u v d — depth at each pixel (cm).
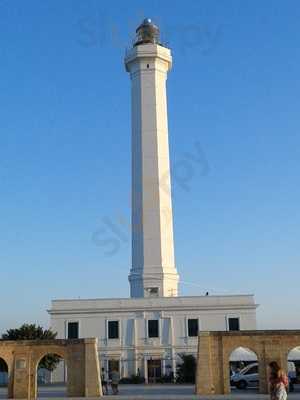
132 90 7619
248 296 6744
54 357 6438
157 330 6656
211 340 4316
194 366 6250
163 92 7612
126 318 6694
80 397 4175
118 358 6588
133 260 7194
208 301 6731
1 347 4403
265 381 4241
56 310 6725
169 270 7094
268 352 4272
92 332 6669
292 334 4281
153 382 6362
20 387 4328
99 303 6738
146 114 7456
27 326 6775
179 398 3856
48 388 5522
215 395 4094
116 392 4475
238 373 5019
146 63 7562
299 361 5350
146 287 6981
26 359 4384
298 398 3800
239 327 6650
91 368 4294
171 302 6731
